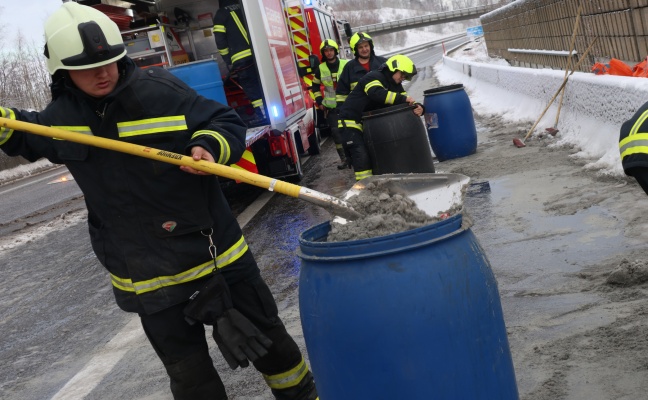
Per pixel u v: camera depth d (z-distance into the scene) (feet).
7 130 10.52
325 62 40.65
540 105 42.01
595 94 30.60
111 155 10.59
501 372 9.25
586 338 13.48
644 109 9.81
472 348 8.92
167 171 10.59
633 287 15.40
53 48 10.08
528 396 11.98
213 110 10.84
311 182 38.32
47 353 19.84
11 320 23.86
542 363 12.94
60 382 17.42
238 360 10.41
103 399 15.78
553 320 14.61
